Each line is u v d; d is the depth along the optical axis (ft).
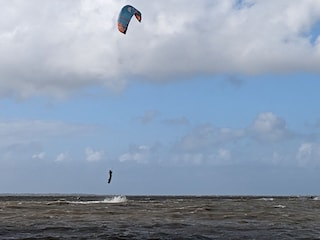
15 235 103.65
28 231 111.24
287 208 230.68
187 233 109.09
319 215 172.96
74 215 163.32
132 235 104.06
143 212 182.09
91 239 97.04
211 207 234.17
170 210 197.77
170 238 100.12
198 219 148.87
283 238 101.55
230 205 270.67
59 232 109.60
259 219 149.89
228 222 138.21
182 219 148.66
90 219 146.20
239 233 110.32
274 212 189.37
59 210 191.83
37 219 144.77
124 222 136.05
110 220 143.13
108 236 101.71
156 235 104.63
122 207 228.43
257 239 99.96
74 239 96.94
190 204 287.28
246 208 225.56
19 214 165.99
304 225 130.41
